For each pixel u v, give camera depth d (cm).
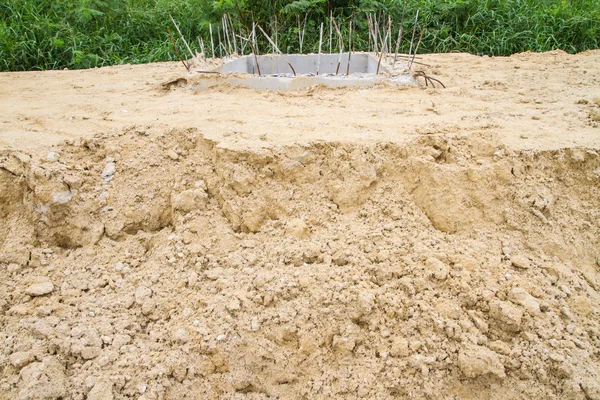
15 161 295
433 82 523
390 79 504
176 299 260
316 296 248
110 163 308
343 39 783
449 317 242
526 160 296
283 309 246
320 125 346
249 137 316
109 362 230
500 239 277
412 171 300
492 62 651
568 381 220
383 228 281
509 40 786
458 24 817
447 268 257
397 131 329
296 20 813
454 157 303
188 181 304
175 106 417
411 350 233
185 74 522
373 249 269
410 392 224
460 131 332
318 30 812
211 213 293
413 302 246
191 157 313
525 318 238
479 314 242
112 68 666
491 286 250
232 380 231
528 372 224
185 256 277
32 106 429
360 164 296
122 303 257
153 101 447
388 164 302
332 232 281
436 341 235
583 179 300
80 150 316
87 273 273
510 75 561
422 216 290
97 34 789
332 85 494
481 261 263
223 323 242
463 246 272
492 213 286
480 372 222
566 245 276
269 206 292
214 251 279
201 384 230
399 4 804
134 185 303
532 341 232
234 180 292
